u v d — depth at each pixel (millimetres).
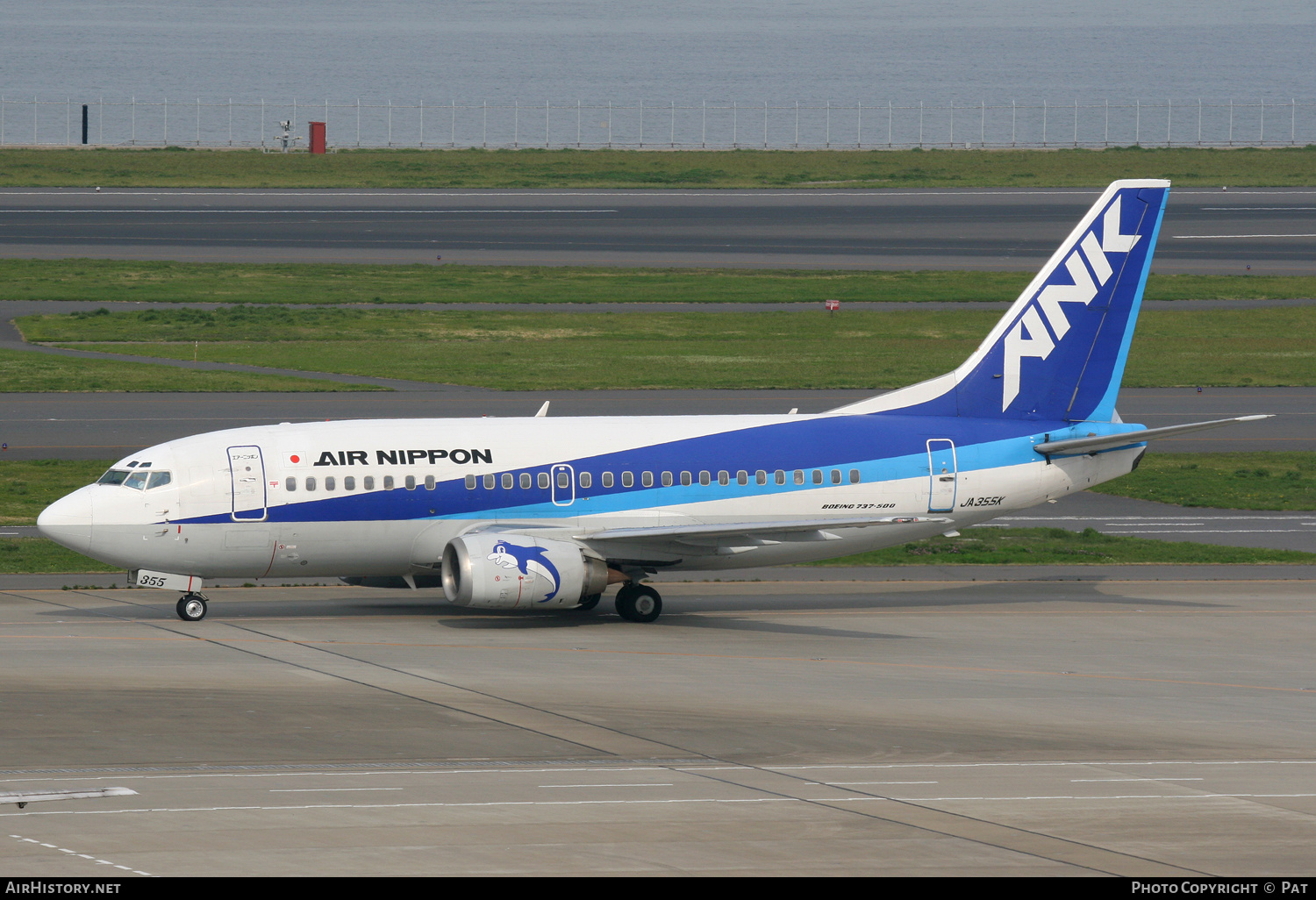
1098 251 180500
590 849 83938
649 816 91375
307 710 119938
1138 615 174500
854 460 174750
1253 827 91500
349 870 78938
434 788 97125
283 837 85062
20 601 170375
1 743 107125
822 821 90938
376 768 102438
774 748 110750
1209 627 167500
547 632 160125
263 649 145625
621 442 171250
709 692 130500
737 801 95375
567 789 97312
